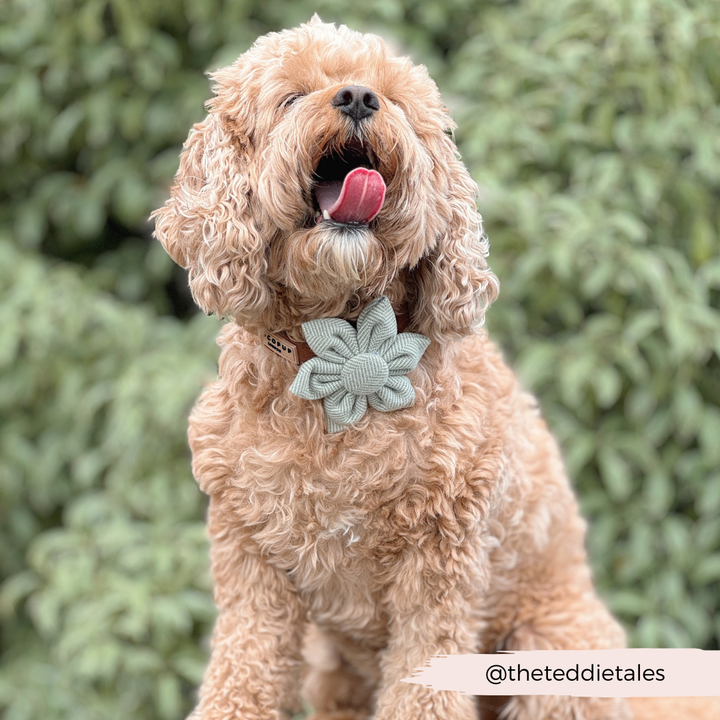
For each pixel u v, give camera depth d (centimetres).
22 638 423
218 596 207
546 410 370
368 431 186
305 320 192
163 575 368
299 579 202
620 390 377
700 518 376
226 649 203
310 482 185
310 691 254
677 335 342
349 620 208
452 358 200
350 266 175
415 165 180
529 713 220
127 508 388
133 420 373
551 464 230
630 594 358
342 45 186
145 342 409
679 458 371
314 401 186
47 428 420
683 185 368
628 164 370
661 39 371
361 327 185
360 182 171
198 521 392
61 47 412
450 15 432
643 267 349
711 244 373
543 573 229
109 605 356
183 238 189
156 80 413
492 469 193
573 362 355
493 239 368
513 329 369
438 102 199
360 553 192
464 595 197
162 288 457
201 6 409
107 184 425
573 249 359
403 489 188
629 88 372
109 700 369
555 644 222
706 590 369
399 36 409
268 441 187
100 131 414
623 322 368
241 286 183
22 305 404
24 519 418
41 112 427
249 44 404
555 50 382
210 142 188
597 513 376
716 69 374
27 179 449
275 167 178
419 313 196
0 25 425
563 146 379
